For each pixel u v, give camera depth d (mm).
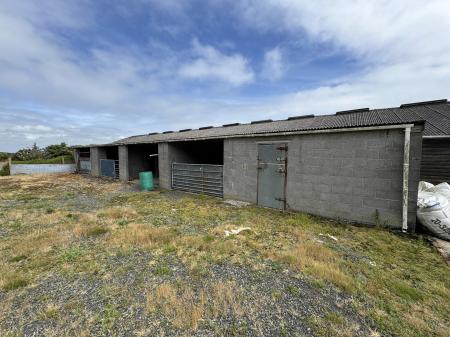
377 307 2172
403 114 6656
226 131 9945
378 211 4648
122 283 2613
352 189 4953
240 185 7340
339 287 2498
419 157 4141
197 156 11531
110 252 3453
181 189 9602
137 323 1973
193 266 2969
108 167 14289
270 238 4027
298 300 2277
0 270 2918
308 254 3299
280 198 6250
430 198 4164
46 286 2576
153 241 3852
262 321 1988
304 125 7266
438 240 3953
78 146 16609
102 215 5590
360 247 3668
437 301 2287
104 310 2148
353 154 4895
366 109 8383
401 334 1840
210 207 6574
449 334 1842
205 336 1825
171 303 2223
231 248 3512
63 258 3250
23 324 1980
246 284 2561
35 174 16641
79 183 11961
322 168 5391
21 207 6598
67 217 5477
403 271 2900
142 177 9734
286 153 6062
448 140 5512
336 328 1897
